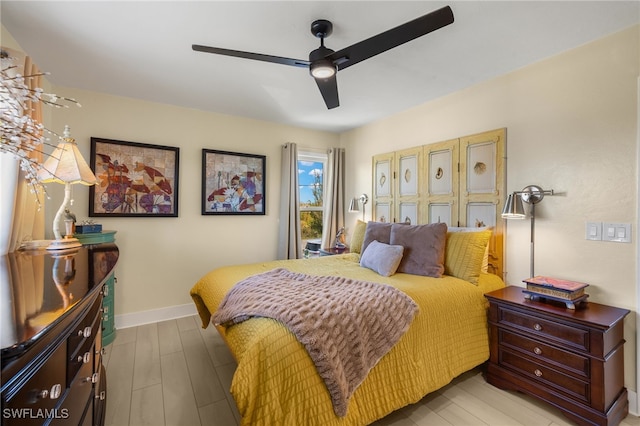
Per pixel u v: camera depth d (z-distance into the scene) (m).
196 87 2.74
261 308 1.51
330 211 4.14
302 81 2.59
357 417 1.45
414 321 1.76
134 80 2.59
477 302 2.12
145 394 1.94
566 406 1.71
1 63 1.49
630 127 1.82
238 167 3.60
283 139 3.94
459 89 2.78
